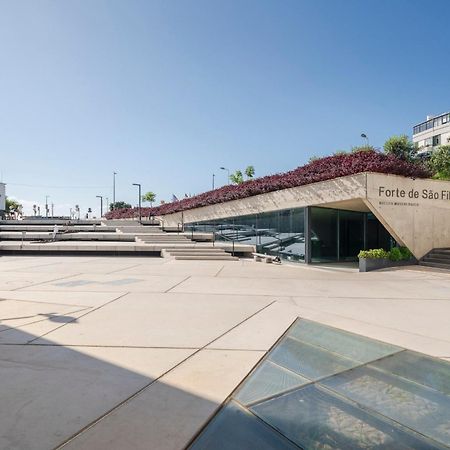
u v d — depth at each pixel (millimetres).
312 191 15695
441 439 2471
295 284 9531
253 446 2361
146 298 7422
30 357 3996
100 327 5227
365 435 2506
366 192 13320
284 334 4953
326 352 4223
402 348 4379
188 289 8555
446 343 4582
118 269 12836
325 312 6297
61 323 5430
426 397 3088
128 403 2949
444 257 14203
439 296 7941
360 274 12023
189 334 4910
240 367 3738
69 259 17297
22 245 19781
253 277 10875
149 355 4086
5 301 7043
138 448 2344
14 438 2439
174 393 3137
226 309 6457
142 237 23562
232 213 22594
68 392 3139
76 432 2521
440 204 15414
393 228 14188
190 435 2494
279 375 3543
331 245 17156
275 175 21109
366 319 5820
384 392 3176
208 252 18234
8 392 3131
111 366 3750
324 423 2660
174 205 37438
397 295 8023
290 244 17109
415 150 26375
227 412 2820
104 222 41031
